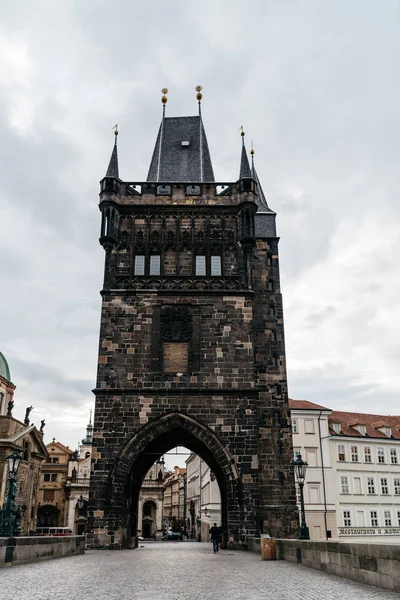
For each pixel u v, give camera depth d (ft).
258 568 83.92
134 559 104.83
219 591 54.70
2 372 289.53
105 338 157.38
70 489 400.06
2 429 245.86
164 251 169.37
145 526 410.52
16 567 80.69
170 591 54.65
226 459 148.25
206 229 171.94
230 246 170.91
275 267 185.47
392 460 290.15
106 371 154.40
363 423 294.46
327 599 47.67
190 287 163.94
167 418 150.82
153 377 154.20
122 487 145.38
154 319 159.84
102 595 50.78
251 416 151.43
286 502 162.71
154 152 212.23
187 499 449.06
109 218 168.76
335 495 265.75
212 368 155.84
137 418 150.51
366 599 47.37
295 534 159.94
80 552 124.67
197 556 116.37
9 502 93.71
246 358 156.97
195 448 182.39
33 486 280.72
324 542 77.46
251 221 170.30
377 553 57.16
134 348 156.76
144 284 163.32
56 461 436.35
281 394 172.55
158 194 174.70
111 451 147.95
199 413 151.43
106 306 160.45
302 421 270.05
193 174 196.54
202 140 209.46
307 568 83.76
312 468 263.90
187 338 158.30
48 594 51.11
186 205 172.76
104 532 141.90
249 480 146.72
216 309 161.38
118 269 167.12
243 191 172.24
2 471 237.86
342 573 68.95
